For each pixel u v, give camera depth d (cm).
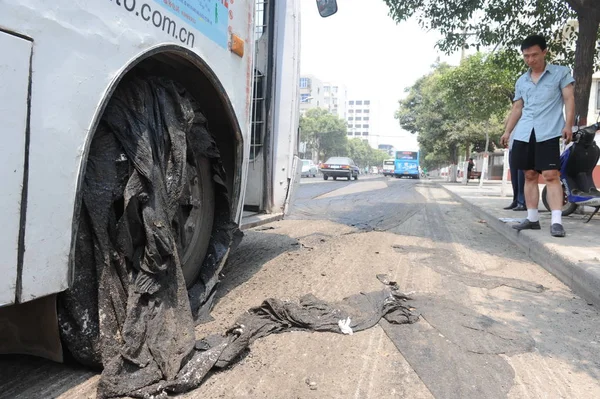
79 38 180
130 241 222
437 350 263
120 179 216
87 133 185
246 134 352
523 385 226
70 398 194
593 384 228
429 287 389
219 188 322
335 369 238
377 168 12362
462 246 577
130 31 209
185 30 254
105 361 199
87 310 202
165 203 239
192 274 305
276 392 212
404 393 216
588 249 441
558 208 519
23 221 159
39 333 204
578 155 637
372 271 436
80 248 199
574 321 315
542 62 503
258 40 482
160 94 247
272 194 488
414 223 804
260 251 505
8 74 150
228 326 282
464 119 2558
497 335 286
